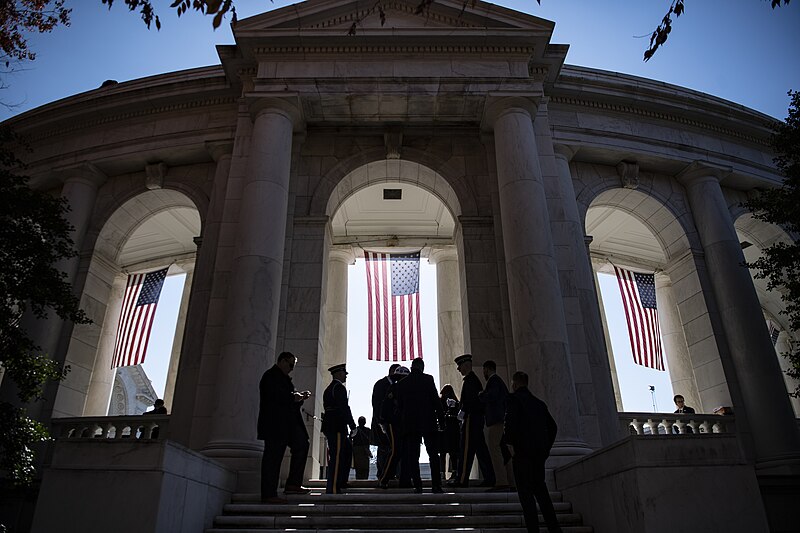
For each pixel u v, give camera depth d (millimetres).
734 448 7684
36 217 12805
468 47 17547
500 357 15867
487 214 17750
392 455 11625
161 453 7777
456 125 18797
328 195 17875
